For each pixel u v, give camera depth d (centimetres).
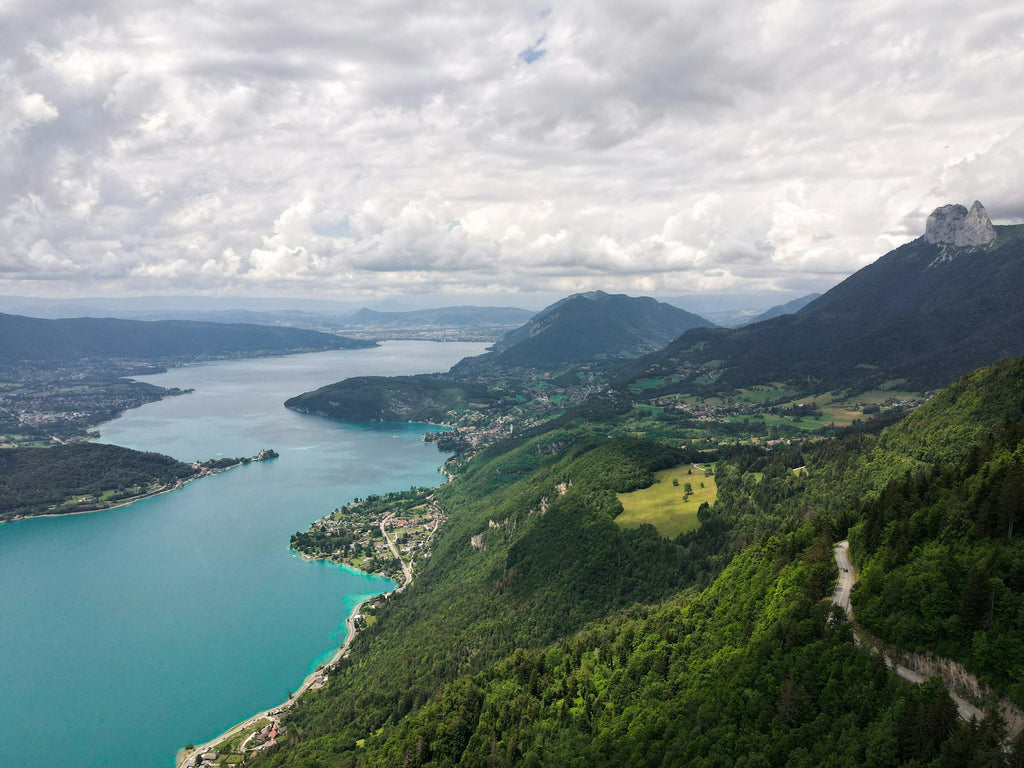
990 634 8400
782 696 9500
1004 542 9669
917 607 9381
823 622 10375
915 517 11306
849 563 12288
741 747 9388
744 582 13525
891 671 8944
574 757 11594
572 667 14875
